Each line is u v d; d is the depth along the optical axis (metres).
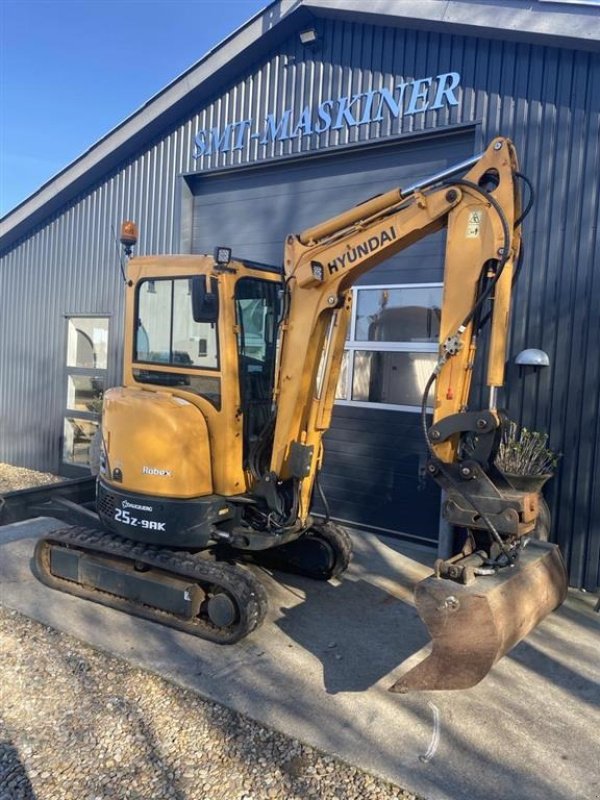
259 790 3.06
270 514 4.95
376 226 4.40
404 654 4.51
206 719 3.63
